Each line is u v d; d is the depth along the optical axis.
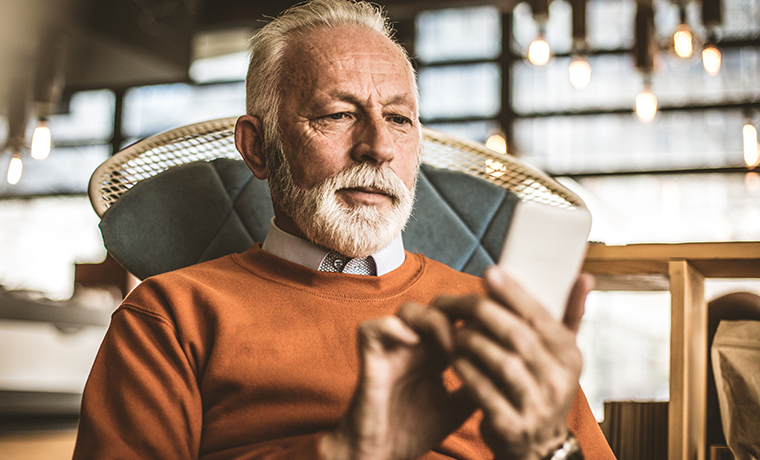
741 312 1.24
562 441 0.56
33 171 8.34
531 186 1.35
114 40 5.78
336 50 1.08
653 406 1.19
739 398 1.10
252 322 0.96
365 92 1.05
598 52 7.11
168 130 1.27
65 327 3.96
